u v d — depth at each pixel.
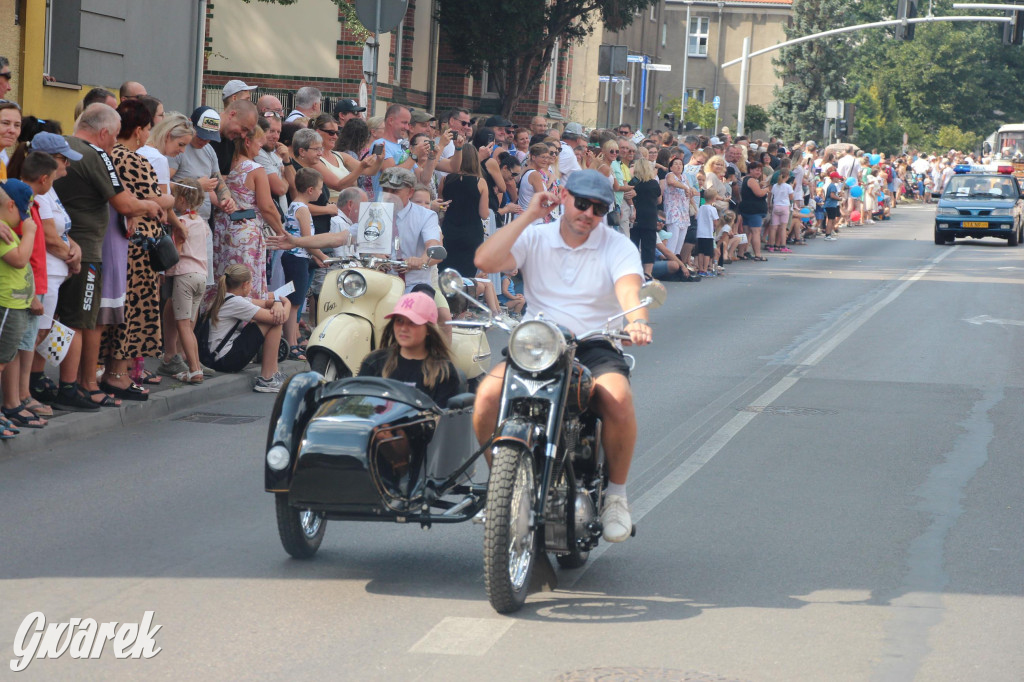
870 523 9.23
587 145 24.30
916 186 74.94
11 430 10.50
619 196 24.23
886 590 7.73
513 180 21.45
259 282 13.98
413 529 8.97
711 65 95.31
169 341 13.46
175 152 13.02
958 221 42.72
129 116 12.05
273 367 13.75
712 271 29.19
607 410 7.44
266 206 13.91
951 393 14.78
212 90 37.81
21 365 10.98
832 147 64.94
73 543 8.30
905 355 17.75
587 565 8.13
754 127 79.44
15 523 8.69
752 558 8.34
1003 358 17.67
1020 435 12.50
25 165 10.53
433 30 44.50
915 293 26.44
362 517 7.66
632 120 87.19
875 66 108.75
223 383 13.38
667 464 10.95
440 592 7.54
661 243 27.05
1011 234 42.78
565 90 52.75
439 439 7.82
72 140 11.40
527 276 7.76
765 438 12.09
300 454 7.42
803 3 83.62
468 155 17.41
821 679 6.30
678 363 16.59
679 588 7.70
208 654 6.45
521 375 7.11
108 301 11.77
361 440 7.37
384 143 15.82
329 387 7.84
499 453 7.01
